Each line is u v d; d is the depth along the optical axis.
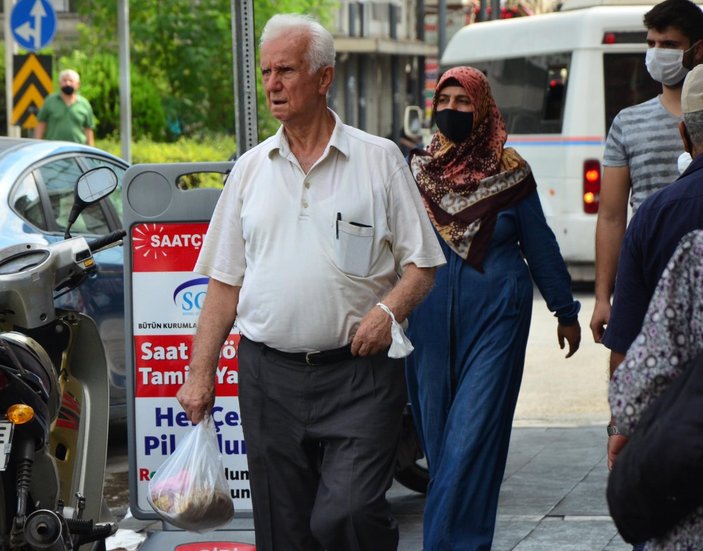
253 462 7.48
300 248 7.21
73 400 8.34
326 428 7.29
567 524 10.07
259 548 7.61
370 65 73.25
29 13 26.34
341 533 7.22
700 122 6.21
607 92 27.69
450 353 8.75
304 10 45.72
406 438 10.57
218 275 7.56
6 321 7.80
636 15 27.64
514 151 8.91
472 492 8.43
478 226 8.70
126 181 9.15
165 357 9.21
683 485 4.66
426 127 57.44
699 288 4.95
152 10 43.31
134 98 42.19
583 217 27.45
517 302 8.69
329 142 7.24
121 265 13.08
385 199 7.27
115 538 9.72
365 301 7.25
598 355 18.34
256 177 7.39
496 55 29.98
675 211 6.34
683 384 4.77
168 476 7.76
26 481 7.11
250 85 9.94
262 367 7.36
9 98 30.09
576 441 13.08
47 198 12.66
